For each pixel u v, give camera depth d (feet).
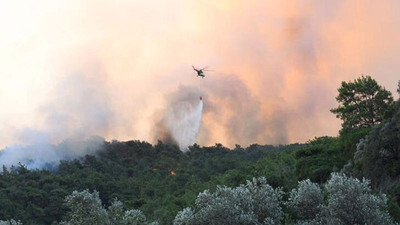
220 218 78.38
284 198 124.57
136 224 98.68
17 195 470.80
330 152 226.17
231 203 80.02
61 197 472.44
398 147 159.84
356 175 173.37
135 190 531.50
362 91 236.63
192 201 301.63
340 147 226.58
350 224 77.51
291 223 87.25
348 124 231.50
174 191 468.75
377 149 162.81
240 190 82.48
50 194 484.74
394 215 109.70
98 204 91.50
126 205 413.80
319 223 80.18
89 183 517.96
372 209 77.82
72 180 538.47
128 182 552.82
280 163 288.51
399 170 155.74
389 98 234.38
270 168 287.69
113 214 98.12
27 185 529.04
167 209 305.32
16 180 538.88
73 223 89.35
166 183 523.70
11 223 92.32
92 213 89.92
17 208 442.50
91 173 586.04
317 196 82.79
